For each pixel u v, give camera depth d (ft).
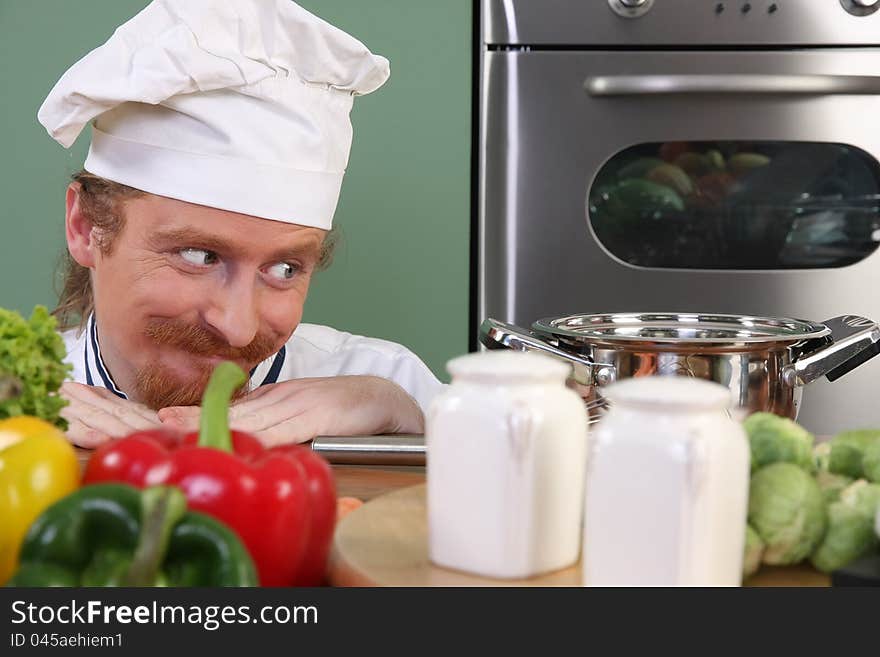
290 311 3.76
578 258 5.66
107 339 3.97
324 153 3.58
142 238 3.56
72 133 3.50
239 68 3.33
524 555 1.77
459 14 5.72
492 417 1.76
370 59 3.56
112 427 3.29
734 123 5.50
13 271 6.00
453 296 5.93
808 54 5.50
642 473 1.62
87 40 5.82
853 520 1.86
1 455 1.60
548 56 5.55
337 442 2.91
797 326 2.96
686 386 1.66
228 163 3.43
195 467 1.63
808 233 5.62
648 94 5.47
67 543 1.44
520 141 5.61
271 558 1.67
